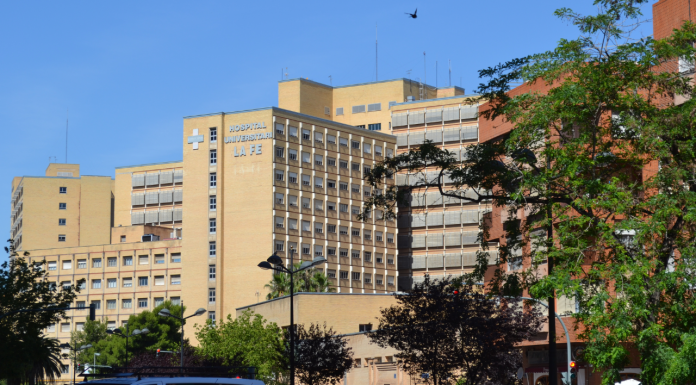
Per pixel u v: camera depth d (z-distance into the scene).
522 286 26.03
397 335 40.06
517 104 25.55
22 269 56.06
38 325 53.47
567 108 24.30
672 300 22.89
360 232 118.38
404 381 59.69
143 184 139.62
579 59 24.42
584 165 24.12
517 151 25.64
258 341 69.12
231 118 114.88
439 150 27.48
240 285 111.25
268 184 111.25
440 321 38.38
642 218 23.89
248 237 111.56
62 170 157.25
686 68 30.06
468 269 120.94
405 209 124.75
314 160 115.44
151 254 125.69
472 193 121.38
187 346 82.12
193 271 114.19
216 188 113.94
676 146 24.17
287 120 113.88
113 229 133.12
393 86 133.25
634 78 24.23
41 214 145.12
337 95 136.00
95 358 107.94
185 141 116.62
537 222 25.56
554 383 26.20
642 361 22.89
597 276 23.17
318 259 47.34
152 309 124.44
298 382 61.34
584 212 24.41
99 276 128.38
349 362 56.12
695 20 34.94
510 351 41.81
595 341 22.81
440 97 137.50
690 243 22.78
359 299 79.06
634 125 23.62
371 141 121.94
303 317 76.19
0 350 51.53
